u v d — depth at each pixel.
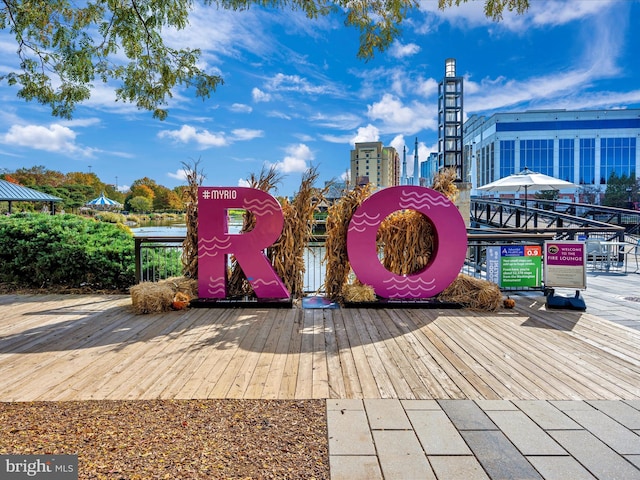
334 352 3.62
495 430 2.25
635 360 3.42
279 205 5.34
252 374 3.09
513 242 6.68
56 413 2.43
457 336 4.11
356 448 2.05
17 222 6.77
